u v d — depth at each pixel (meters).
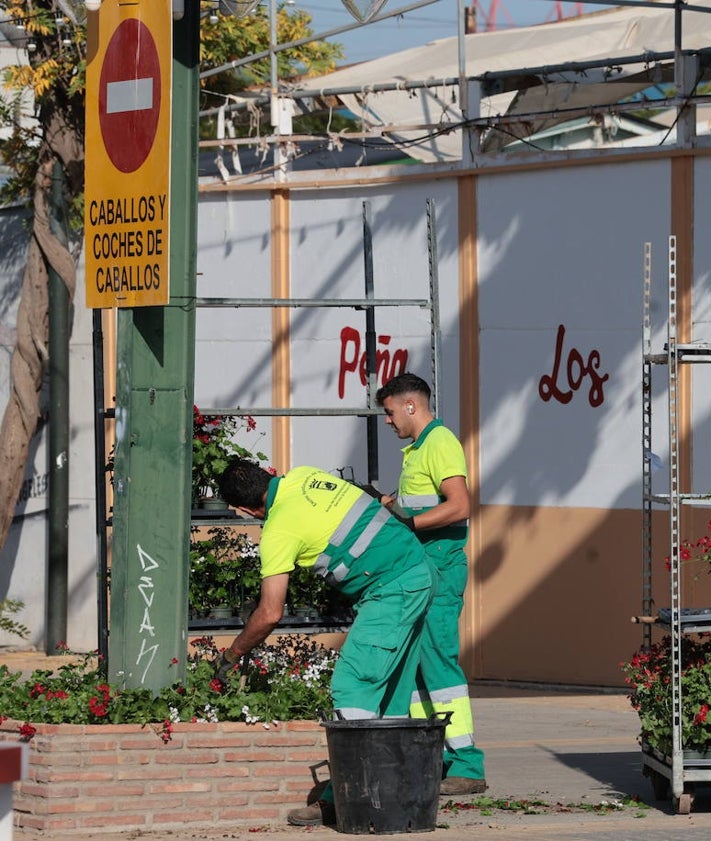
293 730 16.14
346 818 15.41
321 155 34.00
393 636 15.95
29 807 15.47
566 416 29.17
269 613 15.92
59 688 16.53
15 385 35.22
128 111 16.53
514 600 29.70
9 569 36.97
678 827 16.06
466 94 30.78
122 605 16.59
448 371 30.55
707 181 27.88
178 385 16.77
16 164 36.34
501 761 20.81
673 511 17.06
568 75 30.50
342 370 31.97
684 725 16.75
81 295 35.44
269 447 32.75
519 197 29.73
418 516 17.14
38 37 34.72
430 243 18.83
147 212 16.39
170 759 15.67
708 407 27.77
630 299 28.47
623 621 28.41
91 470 35.22
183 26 16.75
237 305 17.30
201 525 17.61
